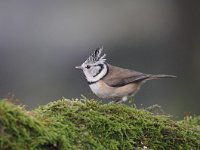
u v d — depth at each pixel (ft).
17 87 50.14
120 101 27.99
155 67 54.24
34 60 51.52
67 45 52.44
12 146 16.98
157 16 55.98
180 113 49.80
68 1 54.34
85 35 53.31
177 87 52.75
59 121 19.56
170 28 56.03
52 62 51.49
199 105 51.42
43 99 49.26
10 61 51.21
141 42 54.60
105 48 53.47
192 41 56.08
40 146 17.67
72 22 53.67
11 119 17.48
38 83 50.34
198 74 54.60
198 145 21.53
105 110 21.22
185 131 21.58
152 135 20.88
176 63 54.70
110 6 55.26
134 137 20.51
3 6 53.06
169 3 56.29
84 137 19.51
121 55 53.78
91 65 27.71
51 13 53.62
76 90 50.14
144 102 50.03
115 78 27.27
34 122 17.97
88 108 21.09
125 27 54.75
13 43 51.85
